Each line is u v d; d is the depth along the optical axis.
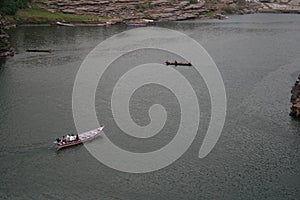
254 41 193.00
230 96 110.31
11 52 149.00
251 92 114.19
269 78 128.88
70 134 84.50
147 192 66.88
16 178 69.25
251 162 76.19
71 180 69.25
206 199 65.50
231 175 72.00
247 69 139.62
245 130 89.00
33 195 65.25
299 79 125.62
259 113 98.44
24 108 97.31
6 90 109.50
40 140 81.69
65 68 133.00
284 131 89.00
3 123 88.69
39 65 135.75
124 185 68.44
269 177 71.62
